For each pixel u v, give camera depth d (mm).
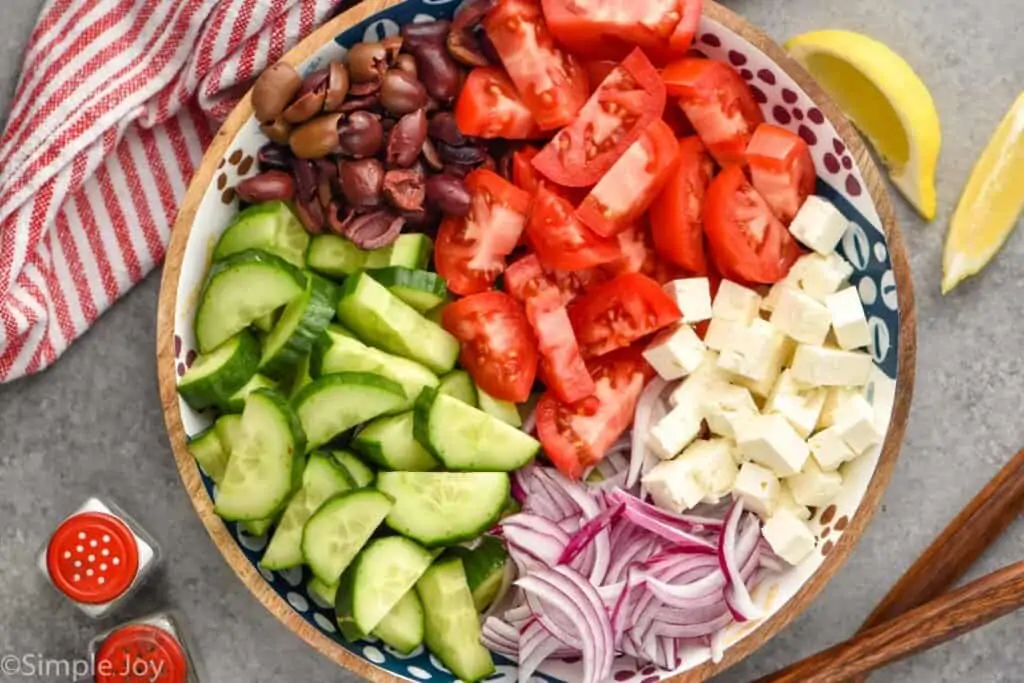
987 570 849
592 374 796
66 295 834
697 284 778
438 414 769
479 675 790
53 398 849
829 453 772
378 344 781
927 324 844
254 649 855
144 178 832
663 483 773
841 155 764
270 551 780
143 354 849
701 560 785
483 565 798
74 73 805
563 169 771
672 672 787
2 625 855
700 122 769
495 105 767
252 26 793
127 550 812
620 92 765
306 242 787
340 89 749
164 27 805
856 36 800
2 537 854
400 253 782
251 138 769
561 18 756
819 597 848
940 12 834
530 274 786
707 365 786
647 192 760
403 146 756
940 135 833
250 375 774
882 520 848
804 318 768
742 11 837
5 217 806
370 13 759
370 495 760
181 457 773
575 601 779
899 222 841
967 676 853
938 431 846
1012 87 836
